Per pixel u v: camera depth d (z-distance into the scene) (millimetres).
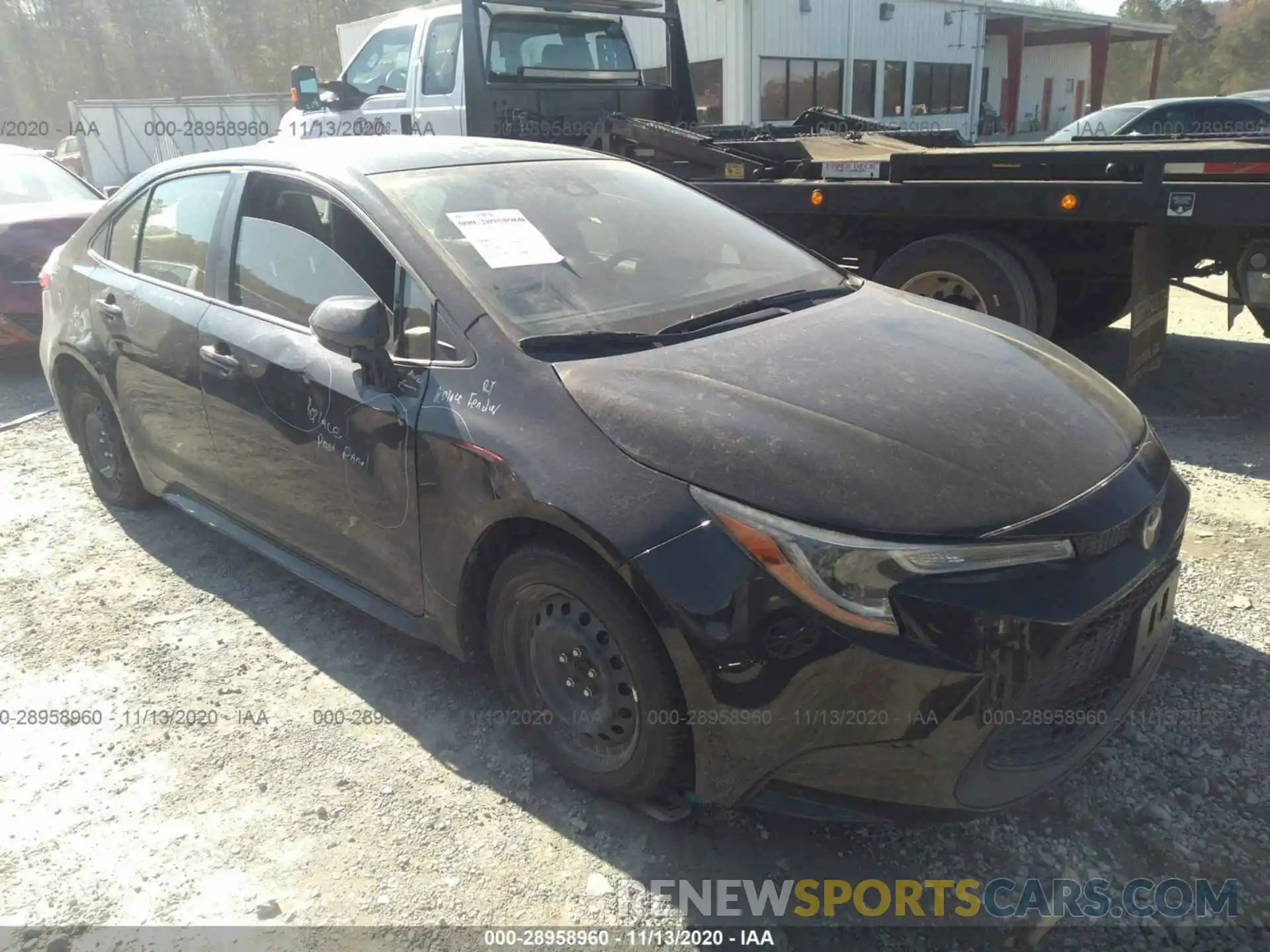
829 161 5867
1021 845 2461
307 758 2865
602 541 2268
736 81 19016
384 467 2855
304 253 3236
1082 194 4902
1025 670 2113
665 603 2184
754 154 6688
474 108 7109
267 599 3781
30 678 3307
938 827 2527
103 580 3975
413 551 2857
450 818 2613
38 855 2537
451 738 2934
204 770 2832
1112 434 2584
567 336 2699
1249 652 3170
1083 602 2166
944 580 2090
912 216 5594
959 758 2123
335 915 2322
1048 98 32250
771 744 2182
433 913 2320
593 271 3059
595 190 3498
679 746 2357
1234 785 2613
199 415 3617
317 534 3266
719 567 2150
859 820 2195
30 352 6875
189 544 4273
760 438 2293
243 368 3336
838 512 2133
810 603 2092
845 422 2369
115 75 47594
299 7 48281
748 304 3066
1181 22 52844
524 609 2627
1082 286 6129
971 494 2207
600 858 2467
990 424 2441
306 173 3275
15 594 3877
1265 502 4285
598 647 2461
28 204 7227
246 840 2562
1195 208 4594
